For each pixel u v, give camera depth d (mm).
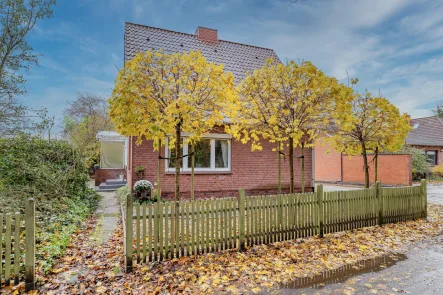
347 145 9781
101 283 3936
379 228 7043
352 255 5199
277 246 5523
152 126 4883
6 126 9195
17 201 7000
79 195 10383
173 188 10430
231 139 11453
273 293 3742
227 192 11305
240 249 5242
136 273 4250
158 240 4680
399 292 3791
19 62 9164
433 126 27719
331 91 6461
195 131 5562
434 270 4566
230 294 3695
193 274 4219
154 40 12695
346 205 6746
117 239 6023
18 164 8500
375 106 8680
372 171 19484
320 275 4344
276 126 7156
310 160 12797
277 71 7043
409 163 17484
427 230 7008
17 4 8773
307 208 6141
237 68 13398
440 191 15234
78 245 5586
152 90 5285
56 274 4211
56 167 9734
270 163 12109
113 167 19047
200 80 5535
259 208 5547
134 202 9055
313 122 7500
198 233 4957
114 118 5773
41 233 5652
